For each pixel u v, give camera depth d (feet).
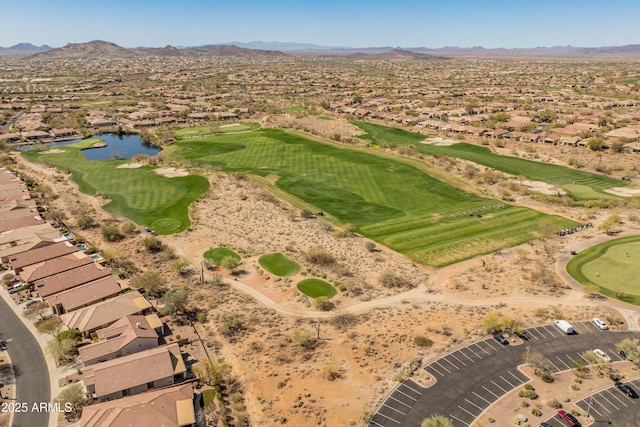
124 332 203.72
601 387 178.81
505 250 322.55
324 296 256.52
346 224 366.43
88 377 175.52
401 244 335.67
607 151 576.61
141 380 176.45
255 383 184.14
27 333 217.56
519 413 164.76
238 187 454.81
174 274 281.95
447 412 166.40
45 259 285.43
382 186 463.83
